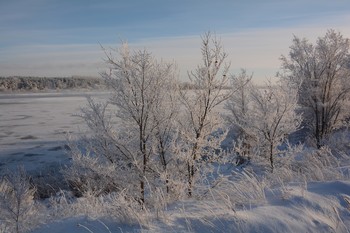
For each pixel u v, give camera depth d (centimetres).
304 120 2503
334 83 2417
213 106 850
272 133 1242
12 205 513
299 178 639
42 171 2039
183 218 407
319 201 461
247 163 1311
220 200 504
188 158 815
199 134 843
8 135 3794
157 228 380
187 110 847
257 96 1267
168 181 767
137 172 793
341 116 2477
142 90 793
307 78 2397
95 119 783
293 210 429
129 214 407
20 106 8988
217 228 380
